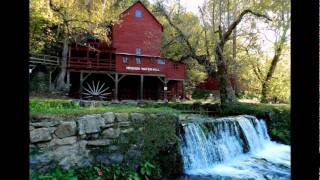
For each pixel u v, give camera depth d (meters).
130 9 20.64
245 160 8.23
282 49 14.51
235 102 13.73
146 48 20.83
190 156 6.96
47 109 5.54
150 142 5.65
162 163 5.88
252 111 11.79
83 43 18.94
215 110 13.11
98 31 16.48
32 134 3.86
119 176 4.87
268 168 7.38
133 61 20.41
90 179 4.38
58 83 16.45
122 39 20.34
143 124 5.59
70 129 4.33
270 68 15.55
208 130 7.96
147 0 27.20
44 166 3.96
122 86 22.34
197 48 15.94
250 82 18.25
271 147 10.27
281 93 15.65
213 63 14.97
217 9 15.19
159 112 6.11
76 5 15.47
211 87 24.58
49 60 16.69
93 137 4.71
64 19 14.84
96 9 16.72
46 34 16.20
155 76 21.19
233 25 14.45
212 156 7.71
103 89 21.69
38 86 15.96
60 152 4.17
